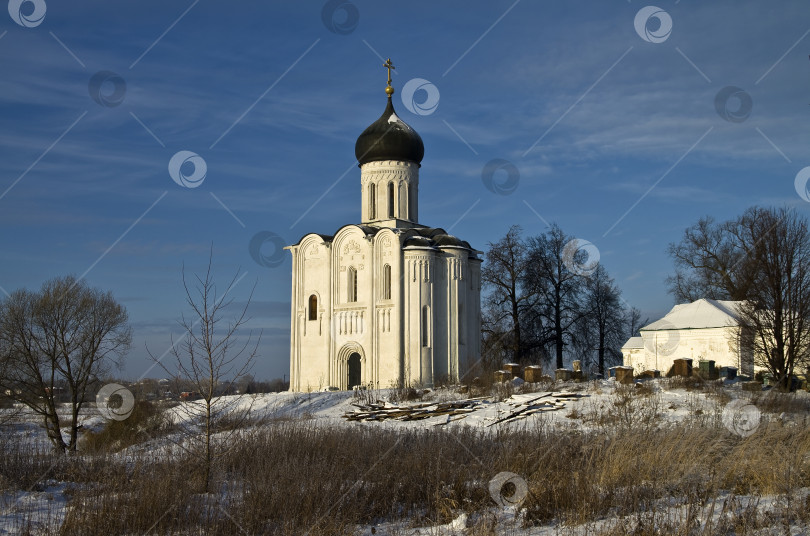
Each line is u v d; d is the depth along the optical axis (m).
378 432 25.80
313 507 16.25
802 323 40.22
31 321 42.09
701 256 73.88
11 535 14.84
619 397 34.75
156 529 15.34
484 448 21.70
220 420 20.61
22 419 44.59
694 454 18.97
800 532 13.67
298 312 62.06
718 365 52.56
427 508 17.00
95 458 22.70
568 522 14.82
